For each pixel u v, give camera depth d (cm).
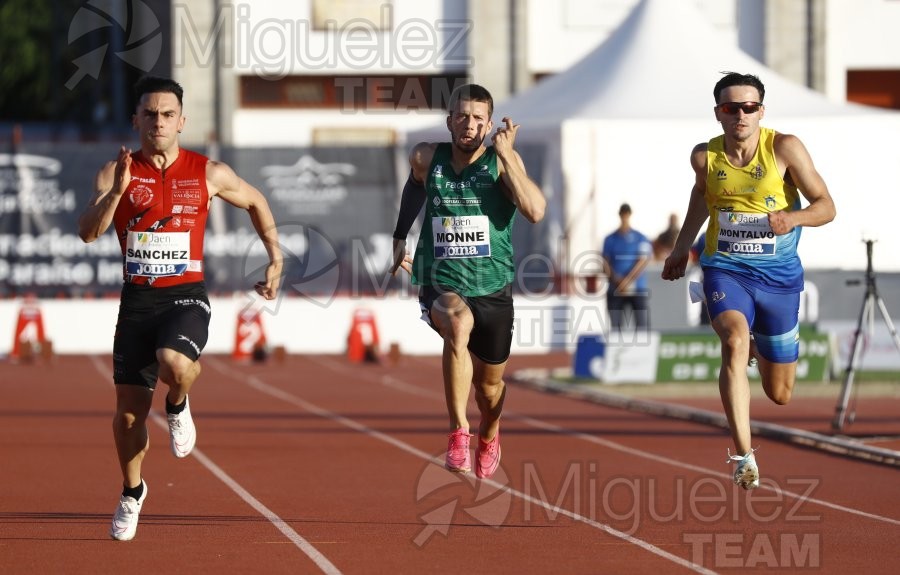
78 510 2378
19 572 1827
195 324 1939
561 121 6391
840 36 8400
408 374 5697
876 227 6400
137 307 1964
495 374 2134
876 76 8562
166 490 2630
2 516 2306
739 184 2102
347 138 8269
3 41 12769
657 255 5650
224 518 2297
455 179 2077
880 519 2303
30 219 6531
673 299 5228
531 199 1989
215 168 2009
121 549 1998
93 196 1981
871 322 4047
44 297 6569
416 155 2116
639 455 3161
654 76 6619
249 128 8219
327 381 5359
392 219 6669
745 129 2058
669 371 5059
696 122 6369
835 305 5128
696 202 2206
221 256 6612
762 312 2147
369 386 5153
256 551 1991
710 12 8312
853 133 6359
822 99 6694
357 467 2970
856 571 1872
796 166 2077
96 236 1930
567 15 8388
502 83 8231
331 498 2527
